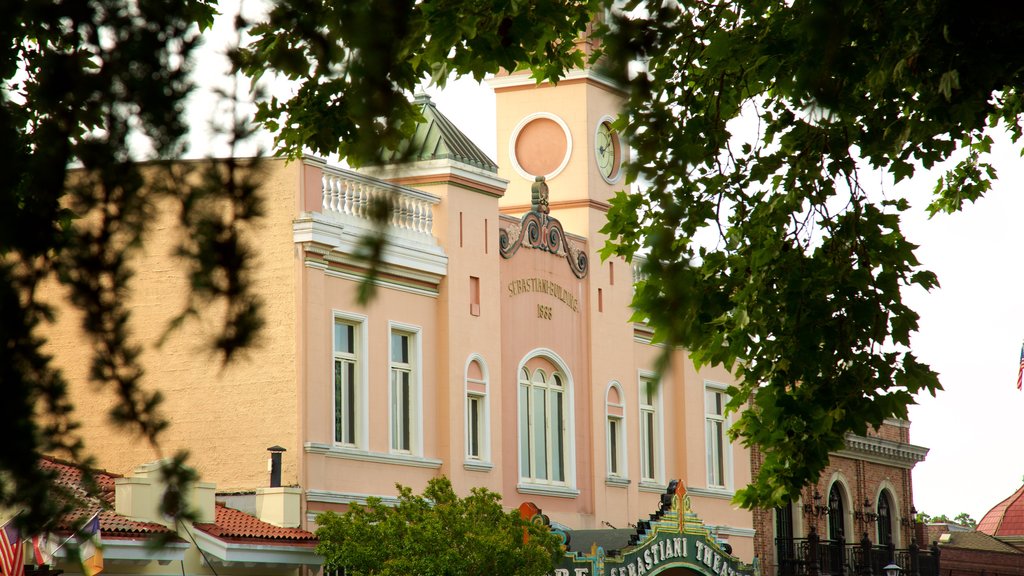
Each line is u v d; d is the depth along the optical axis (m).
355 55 6.90
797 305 19.30
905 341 19.39
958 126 18.00
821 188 19.70
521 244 43.88
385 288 38.62
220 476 35.91
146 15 7.23
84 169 7.24
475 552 33.22
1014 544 86.06
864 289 19.27
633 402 48.22
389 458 38.28
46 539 8.56
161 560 30.95
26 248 7.27
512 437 42.81
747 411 20.16
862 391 19.31
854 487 61.38
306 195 36.22
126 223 7.25
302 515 35.28
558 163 47.53
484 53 16.84
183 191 7.19
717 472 52.50
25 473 7.54
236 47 7.39
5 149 7.39
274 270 36.16
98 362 7.33
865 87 18.56
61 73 7.34
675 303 6.98
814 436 19.59
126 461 35.06
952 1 14.17
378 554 32.88
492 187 42.41
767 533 55.03
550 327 44.84
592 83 47.66
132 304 35.38
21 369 7.34
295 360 35.72
